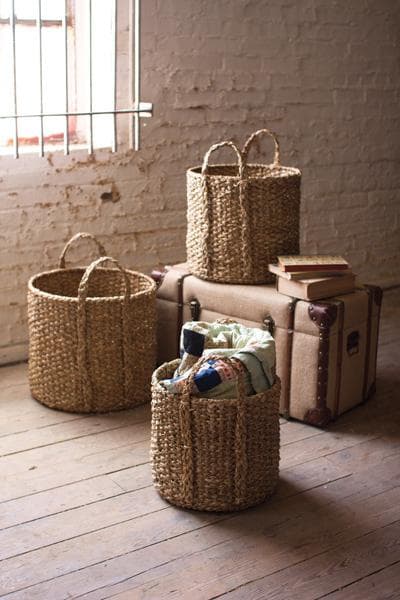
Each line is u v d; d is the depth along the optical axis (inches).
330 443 118.0
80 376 123.0
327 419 122.1
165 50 149.6
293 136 169.9
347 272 123.8
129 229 153.6
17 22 141.2
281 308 122.1
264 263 129.5
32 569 89.0
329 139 175.5
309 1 165.0
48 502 101.3
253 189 126.2
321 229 179.6
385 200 189.2
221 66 156.9
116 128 147.9
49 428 120.3
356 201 183.8
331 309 118.1
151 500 102.6
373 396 134.0
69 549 92.4
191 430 97.7
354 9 171.9
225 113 159.8
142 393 128.4
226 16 155.1
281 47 163.5
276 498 103.5
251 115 163.2
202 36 153.2
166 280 136.3
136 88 144.3
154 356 130.3
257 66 161.3
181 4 149.4
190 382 96.8
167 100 152.2
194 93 154.9
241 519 99.0
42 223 143.6
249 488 100.0
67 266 147.9
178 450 99.0
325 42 169.3
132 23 144.6
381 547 94.1
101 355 123.0
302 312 120.2
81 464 110.5
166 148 154.3
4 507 99.9
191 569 89.5
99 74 148.5
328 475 109.2
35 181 141.1
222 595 85.6
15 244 141.7
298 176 130.5
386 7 177.3
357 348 126.0
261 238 128.4
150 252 157.2
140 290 137.3
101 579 87.6
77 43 147.9
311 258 125.9
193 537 95.1
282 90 165.9
